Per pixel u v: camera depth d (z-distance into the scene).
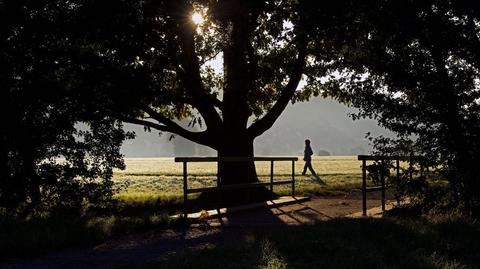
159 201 15.73
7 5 10.95
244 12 14.35
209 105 16.44
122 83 12.59
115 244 8.52
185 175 11.23
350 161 68.25
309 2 11.98
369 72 11.46
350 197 17.84
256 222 11.30
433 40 10.80
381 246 7.33
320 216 12.50
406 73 11.01
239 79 15.93
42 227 9.22
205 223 11.09
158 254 7.50
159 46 14.20
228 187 12.98
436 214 10.94
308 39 14.45
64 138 11.48
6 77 11.00
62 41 11.79
